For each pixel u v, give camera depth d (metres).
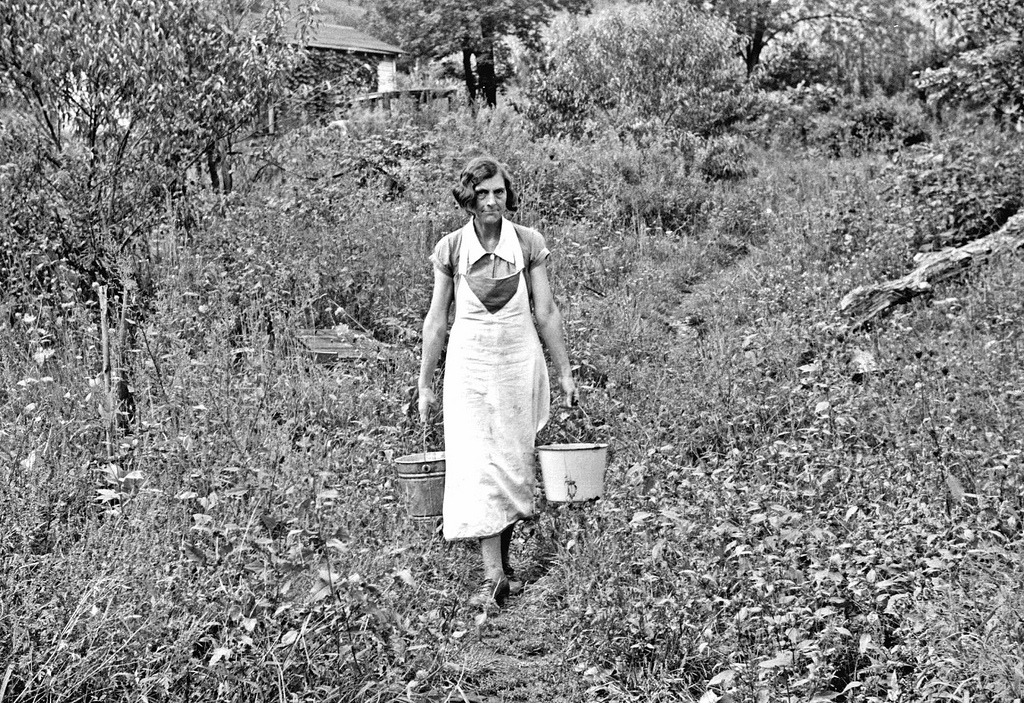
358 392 6.32
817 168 15.74
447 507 4.55
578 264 9.80
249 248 8.34
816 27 39.41
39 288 7.85
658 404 6.44
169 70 9.72
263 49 10.42
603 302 8.67
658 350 7.72
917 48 36.44
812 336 7.38
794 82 38.50
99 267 7.98
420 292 8.19
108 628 3.30
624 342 7.78
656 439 5.77
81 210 8.49
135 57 9.52
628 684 3.55
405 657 3.45
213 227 9.01
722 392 6.43
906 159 11.70
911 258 9.19
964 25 16.64
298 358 6.64
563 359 4.79
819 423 5.58
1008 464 4.50
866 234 10.24
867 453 5.33
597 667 3.57
